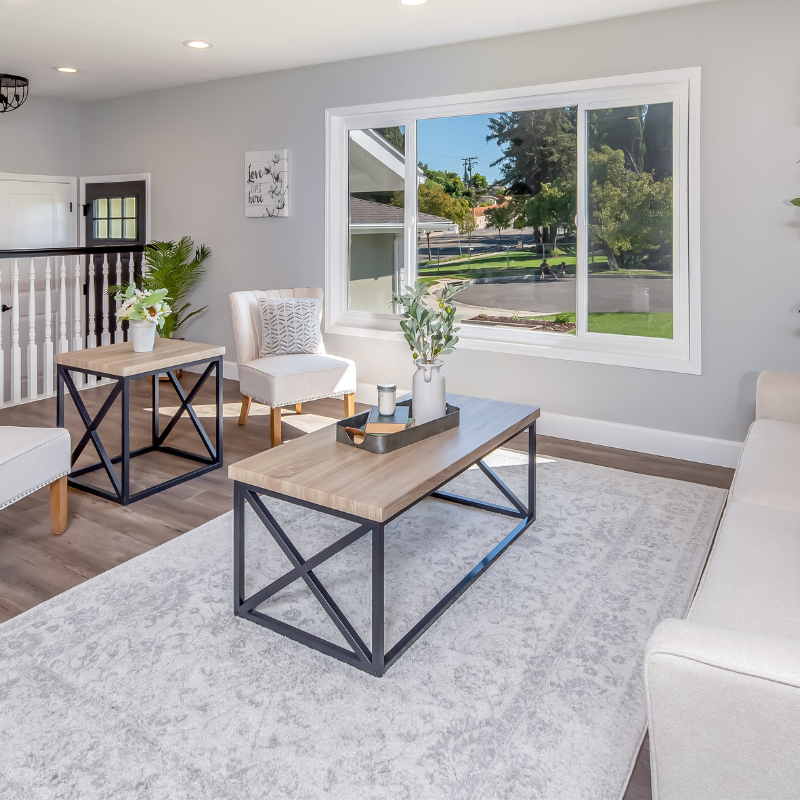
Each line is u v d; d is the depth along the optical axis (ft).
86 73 16.79
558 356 13.65
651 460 12.59
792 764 3.43
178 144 18.56
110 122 19.97
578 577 8.32
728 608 4.90
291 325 14.21
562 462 12.46
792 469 7.45
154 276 17.67
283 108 16.46
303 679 6.37
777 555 5.62
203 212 18.37
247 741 5.56
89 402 16.07
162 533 9.43
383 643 6.45
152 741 5.54
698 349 12.16
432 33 13.21
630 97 12.41
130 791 5.05
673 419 12.68
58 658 6.59
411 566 8.57
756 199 11.36
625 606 7.66
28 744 5.48
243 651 6.79
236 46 14.33
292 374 13.01
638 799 5.02
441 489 11.12
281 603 7.64
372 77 15.02
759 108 11.15
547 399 13.97
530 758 5.41
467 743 5.57
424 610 7.55
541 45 12.92
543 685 6.31
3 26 13.21
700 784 3.75
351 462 7.48
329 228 16.15
